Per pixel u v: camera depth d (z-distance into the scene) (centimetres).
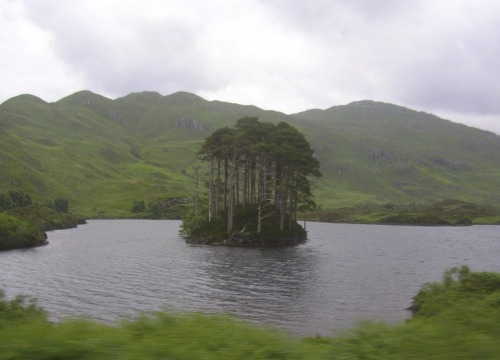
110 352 846
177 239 9938
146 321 1160
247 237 8400
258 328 1168
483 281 2817
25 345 862
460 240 10594
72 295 3925
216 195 10025
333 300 3731
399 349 985
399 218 19400
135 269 5516
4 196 15325
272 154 8200
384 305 3534
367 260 6525
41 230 9538
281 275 5072
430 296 3062
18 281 4662
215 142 8869
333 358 915
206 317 1250
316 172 8650
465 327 1120
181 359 833
